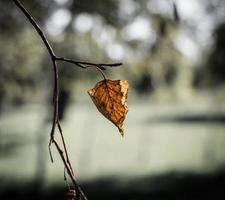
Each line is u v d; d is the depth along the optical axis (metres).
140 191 15.55
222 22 12.56
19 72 10.84
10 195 14.73
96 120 35.97
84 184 16.62
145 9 7.62
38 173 16.94
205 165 19.80
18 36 9.89
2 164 19.00
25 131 31.23
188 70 20.53
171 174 18.22
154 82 13.70
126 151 24.50
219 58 14.88
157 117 45.44
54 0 8.45
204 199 14.57
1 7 8.33
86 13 8.59
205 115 43.97
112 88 1.09
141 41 9.24
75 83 12.58
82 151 23.36
